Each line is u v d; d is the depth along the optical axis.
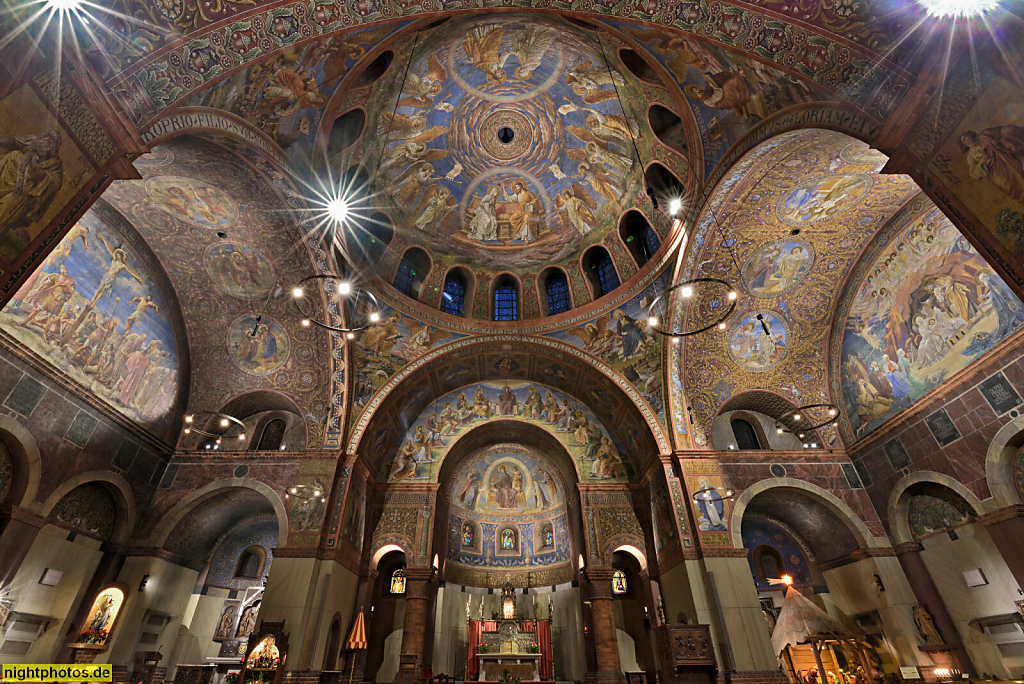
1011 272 6.02
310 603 14.00
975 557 12.43
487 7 9.09
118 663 13.72
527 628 19.59
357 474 16.94
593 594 17.27
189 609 17.11
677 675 10.15
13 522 11.31
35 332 11.74
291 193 12.46
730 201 12.88
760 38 8.18
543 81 16.58
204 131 9.31
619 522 18.38
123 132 6.97
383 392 17.23
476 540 22.88
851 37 7.29
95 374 13.45
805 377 16.56
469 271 19.53
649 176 15.93
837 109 8.48
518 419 20.28
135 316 14.51
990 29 5.84
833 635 11.81
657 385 16.94
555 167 18.55
